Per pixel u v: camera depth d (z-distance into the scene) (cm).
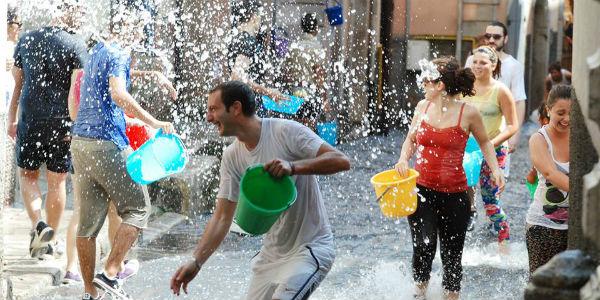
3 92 888
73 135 977
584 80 543
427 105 1009
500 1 3269
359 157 2245
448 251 1007
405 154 1016
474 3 3269
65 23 1134
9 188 1373
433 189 992
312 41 1739
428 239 991
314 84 1727
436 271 1152
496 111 1263
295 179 741
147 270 1130
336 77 2433
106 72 965
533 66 3859
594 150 548
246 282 1095
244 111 733
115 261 967
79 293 1026
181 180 1414
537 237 912
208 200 1476
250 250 1248
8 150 1362
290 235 749
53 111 1113
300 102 1509
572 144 575
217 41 1825
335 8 2178
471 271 1173
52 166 1115
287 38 1888
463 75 999
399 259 1223
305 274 730
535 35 3822
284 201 703
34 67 1117
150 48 1639
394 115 3127
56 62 1113
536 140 894
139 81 1530
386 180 1023
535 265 918
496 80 1279
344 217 1501
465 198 998
